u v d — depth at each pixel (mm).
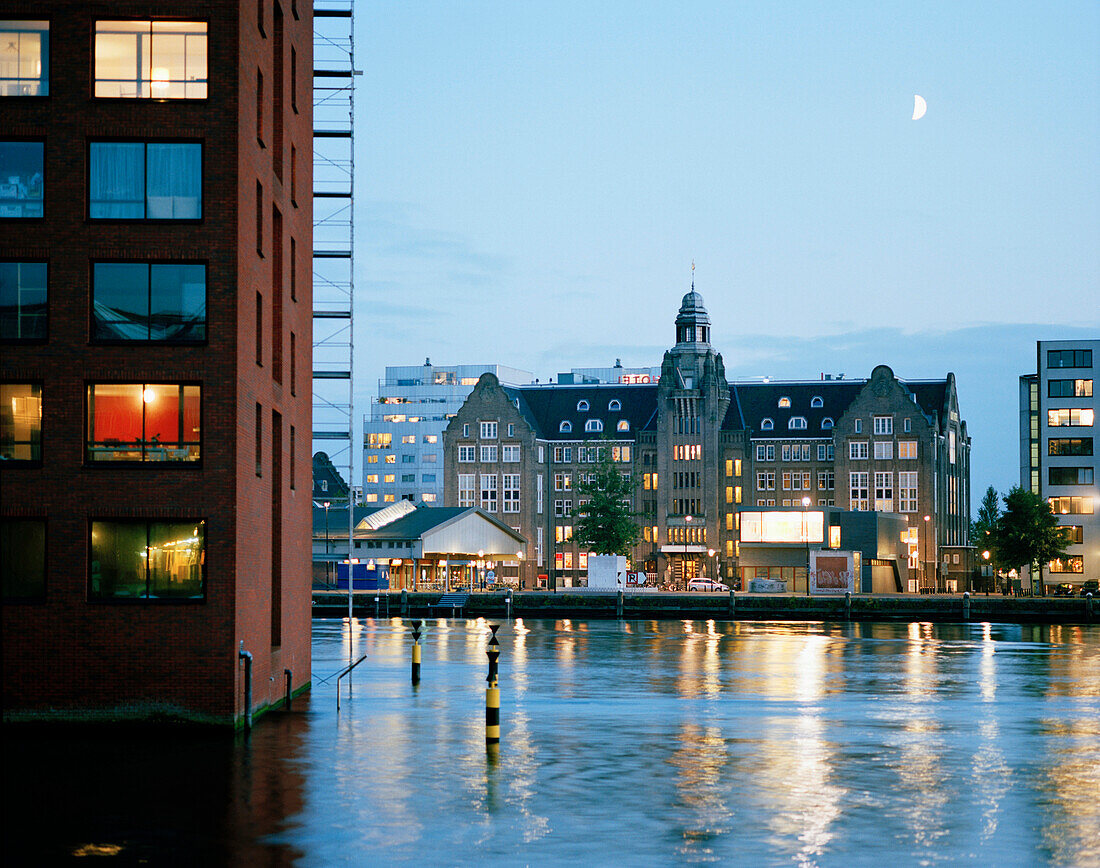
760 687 48312
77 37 34281
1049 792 26062
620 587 129000
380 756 30109
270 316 39062
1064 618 107312
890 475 166000
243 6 34844
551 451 178625
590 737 33875
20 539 33781
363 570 118625
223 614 33562
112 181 34281
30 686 33406
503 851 20656
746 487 172375
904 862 20016
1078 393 162000
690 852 20625
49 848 20781
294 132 44156
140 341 33969
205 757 29766
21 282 34094
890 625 99438
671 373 173625
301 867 19609
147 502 33656
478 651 66500
